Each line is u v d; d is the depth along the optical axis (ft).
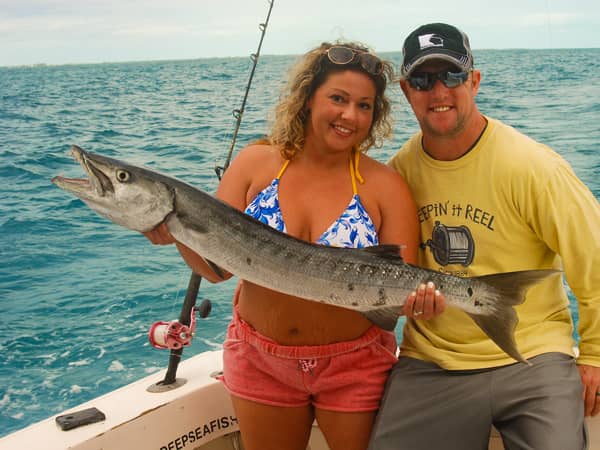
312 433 6.23
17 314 12.00
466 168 5.00
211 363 6.46
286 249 4.72
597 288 4.79
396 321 4.80
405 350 5.43
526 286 4.58
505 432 4.87
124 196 4.65
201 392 5.94
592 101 37.65
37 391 9.53
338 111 4.83
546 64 79.87
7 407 9.12
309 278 4.72
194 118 37.42
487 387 4.89
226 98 50.24
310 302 4.90
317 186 5.08
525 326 5.02
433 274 4.72
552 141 25.22
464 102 4.87
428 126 5.00
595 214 4.81
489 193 4.92
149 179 4.64
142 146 27.99
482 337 5.06
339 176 5.09
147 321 11.66
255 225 4.75
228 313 11.81
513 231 4.93
